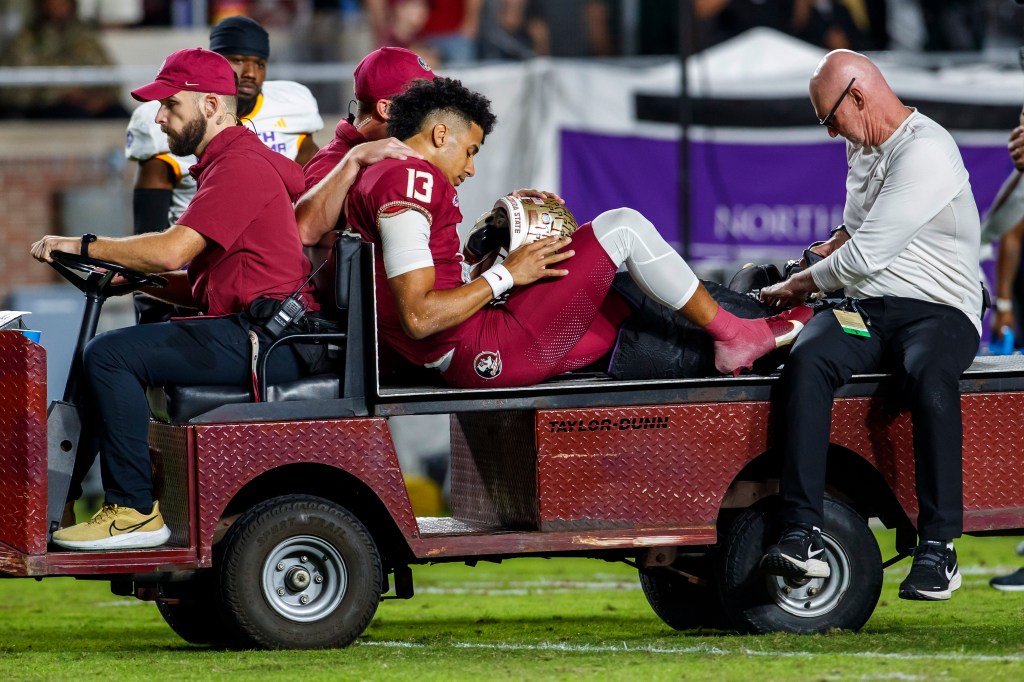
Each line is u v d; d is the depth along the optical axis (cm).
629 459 1711
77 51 4297
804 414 1702
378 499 1691
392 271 1661
